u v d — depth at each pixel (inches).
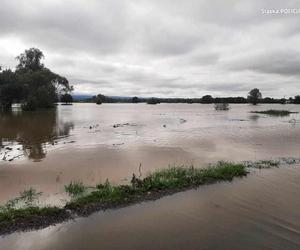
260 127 1488.7
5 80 2709.2
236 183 519.5
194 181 516.4
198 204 430.3
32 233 345.7
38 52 3499.0
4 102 2765.7
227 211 407.2
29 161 681.0
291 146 908.6
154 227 363.3
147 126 1517.0
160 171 576.7
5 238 335.0
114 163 665.0
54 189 485.4
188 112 3105.3
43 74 3090.6
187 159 714.2
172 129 1375.5
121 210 406.9
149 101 7337.6
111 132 1244.5
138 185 484.1
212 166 627.8
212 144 933.2
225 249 316.5
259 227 362.3
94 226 364.2
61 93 3614.7
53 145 904.3
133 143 940.6
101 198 434.6
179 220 381.4
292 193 474.3
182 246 322.7
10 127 1432.1
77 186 483.8
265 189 492.1
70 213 393.1
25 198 444.5
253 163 666.2
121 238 338.3
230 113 2898.6
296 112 3095.5
